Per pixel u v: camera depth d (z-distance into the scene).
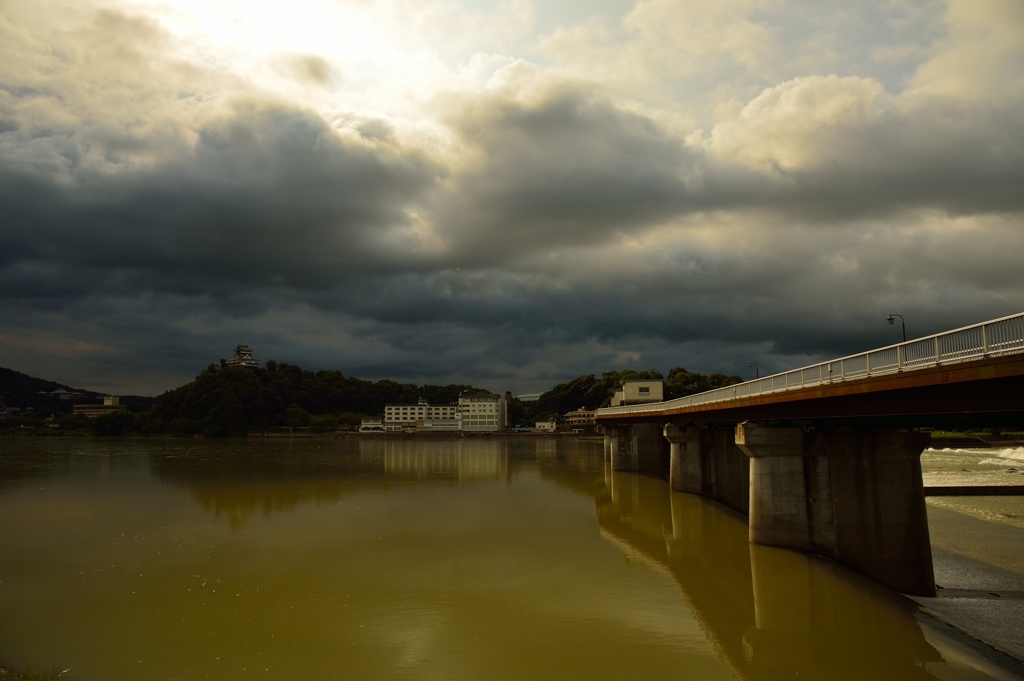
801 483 39.50
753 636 25.70
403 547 40.97
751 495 41.38
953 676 22.14
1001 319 21.02
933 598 31.70
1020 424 26.25
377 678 21.64
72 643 24.64
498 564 36.78
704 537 44.69
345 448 164.50
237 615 27.89
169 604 29.31
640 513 55.75
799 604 29.70
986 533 46.78
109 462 105.44
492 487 74.44
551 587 32.28
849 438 36.19
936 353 24.16
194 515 52.84
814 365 34.16
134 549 40.06
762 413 42.53
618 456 95.25
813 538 38.84
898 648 24.66
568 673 22.09
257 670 22.23
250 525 48.41
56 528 46.91
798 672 22.30
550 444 197.75
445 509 56.84
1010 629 27.06
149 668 22.38
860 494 35.53
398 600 30.08
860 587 32.47
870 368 28.66
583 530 47.28
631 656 23.64
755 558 37.72
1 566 35.75
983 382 22.28
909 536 33.88
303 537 43.91
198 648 24.19
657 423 91.38
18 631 25.86
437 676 21.81
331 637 25.36
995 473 87.44
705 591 31.61
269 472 91.31
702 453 69.50
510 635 25.69
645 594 31.08
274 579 33.44
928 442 34.50
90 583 32.56
